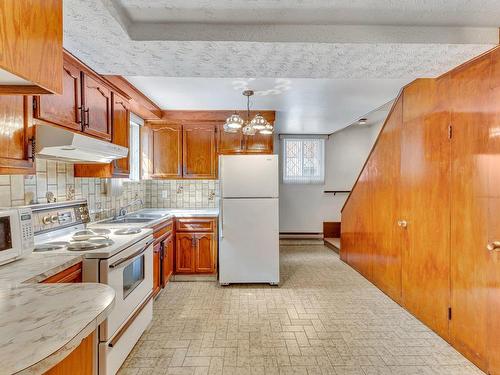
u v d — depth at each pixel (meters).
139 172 4.15
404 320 2.77
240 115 4.17
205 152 4.25
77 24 1.56
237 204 3.72
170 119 4.18
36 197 2.20
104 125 2.56
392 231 3.25
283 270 4.36
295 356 2.21
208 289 3.61
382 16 1.71
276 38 1.77
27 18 0.93
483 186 2.00
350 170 6.36
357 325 2.68
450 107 2.32
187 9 1.62
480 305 2.03
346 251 4.70
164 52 1.91
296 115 4.41
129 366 2.07
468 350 2.14
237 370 2.04
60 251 1.85
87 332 0.86
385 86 3.05
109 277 1.83
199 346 2.33
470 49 1.87
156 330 2.58
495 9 1.63
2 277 1.34
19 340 0.77
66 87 2.00
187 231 3.91
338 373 2.01
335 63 2.09
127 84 2.93
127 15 1.67
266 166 3.74
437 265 2.49
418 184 2.76
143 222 3.20
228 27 1.76
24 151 1.62
